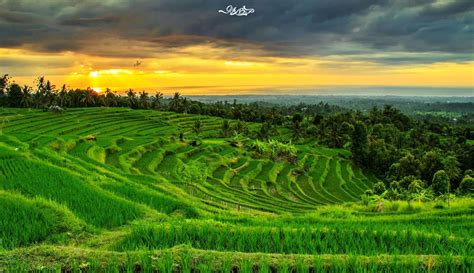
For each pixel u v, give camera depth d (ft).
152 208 86.17
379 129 448.24
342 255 40.65
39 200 64.34
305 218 82.33
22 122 326.24
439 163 275.80
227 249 47.03
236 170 255.29
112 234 59.16
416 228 63.00
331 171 302.45
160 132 361.92
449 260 38.83
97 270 37.35
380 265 38.37
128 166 200.64
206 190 171.73
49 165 112.27
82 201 76.38
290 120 545.44
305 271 37.06
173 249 41.11
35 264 38.04
